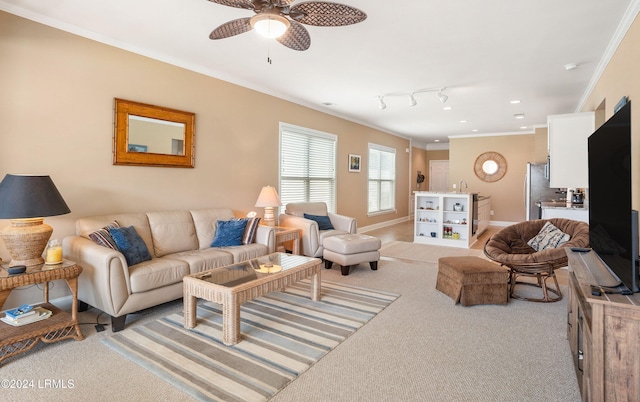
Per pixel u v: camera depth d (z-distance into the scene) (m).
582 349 1.84
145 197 3.76
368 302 3.33
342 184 7.17
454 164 9.95
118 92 3.49
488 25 3.04
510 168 9.26
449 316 3.01
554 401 1.85
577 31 3.16
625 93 3.05
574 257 2.49
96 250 2.68
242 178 4.88
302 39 2.66
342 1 2.63
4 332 2.26
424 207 6.82
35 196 2.47
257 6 2.16
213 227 4.05
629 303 1.43
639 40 2.64
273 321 2.86
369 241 4.45
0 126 2.78
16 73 2.85
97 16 2.96
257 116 5.07
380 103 6.00
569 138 4.57
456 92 5.25
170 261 3.04
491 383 2.01
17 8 2.80
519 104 6.01
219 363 2.21
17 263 2.50
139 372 2.11
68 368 2.15
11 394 1.89
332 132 6.78
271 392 1.92
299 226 4.79
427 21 2.97
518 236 3.90
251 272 2.90
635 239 1.59
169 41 3.48
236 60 4.01
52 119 3.05
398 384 2.00
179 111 4.01
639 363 1.41
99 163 3.38
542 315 3.05
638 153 2.65
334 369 2.15
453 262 3.53
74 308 2.51
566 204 5.30
